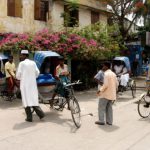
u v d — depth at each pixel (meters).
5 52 16.89
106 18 29.00
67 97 10.77
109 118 10.47
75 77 19.62
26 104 10.54
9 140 8.59
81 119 11.17
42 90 11.70
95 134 9.35
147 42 18.05
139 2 27.95
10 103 13.93
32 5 21.31
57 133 9.35
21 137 8.88
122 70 16.47
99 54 18.59
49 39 17.17
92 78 20.80
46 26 22.44
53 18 22.64
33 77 10.70
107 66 10.36
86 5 24.98
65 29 19.84
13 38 16.95
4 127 9.88
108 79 10.17
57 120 10.88
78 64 19.73
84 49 17.31
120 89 16.14
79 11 24.84
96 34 19.64
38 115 10.83
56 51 16.88
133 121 11.12
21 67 10.66
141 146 8.36
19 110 12.45
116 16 29.03
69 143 8.46
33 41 16.69
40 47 16.70
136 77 30.62
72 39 17.28
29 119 10.59
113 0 28.42
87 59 18.89
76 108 10.06
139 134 9.49
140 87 21.67
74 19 23.92
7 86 14.04
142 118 11.62
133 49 31.86
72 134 9.29
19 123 10.39
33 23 21.42
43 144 8.33
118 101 15.45
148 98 11.79
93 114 12.05
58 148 8.05
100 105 10.43
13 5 19.94
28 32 20.00
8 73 13.95
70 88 11.21
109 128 10.07
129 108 13.61
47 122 10.58
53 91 11.51
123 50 27.61
